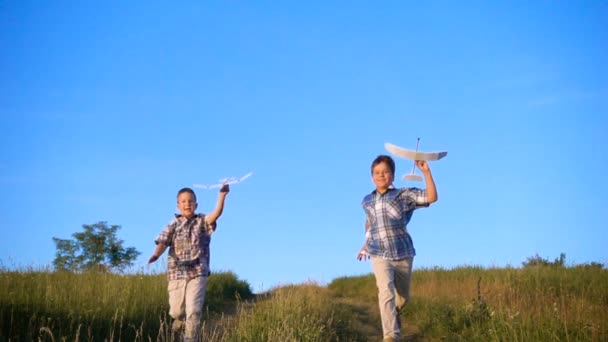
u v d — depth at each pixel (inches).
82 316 297.9
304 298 414.0
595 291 442.0
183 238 294.2
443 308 388.8
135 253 1015.0
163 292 398.9
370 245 293.9
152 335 313.3
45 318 284.7
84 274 451.2
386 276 282.7
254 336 303.7
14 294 301.9
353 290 699.4
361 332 375.2
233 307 486.3
